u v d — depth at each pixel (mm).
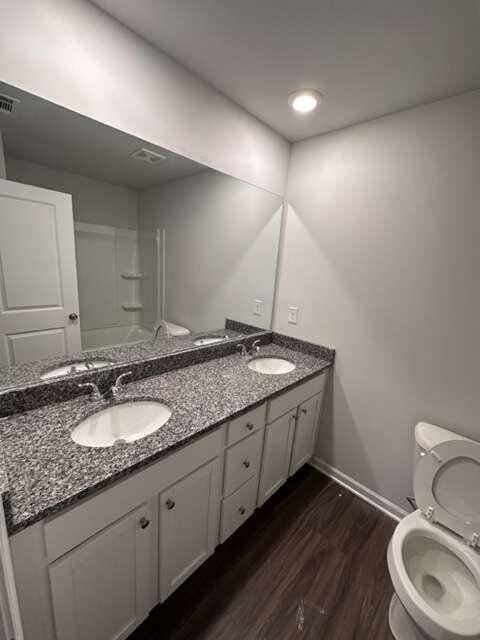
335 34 1048
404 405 1611
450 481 1192
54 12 917
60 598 771
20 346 1078
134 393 1299
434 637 903
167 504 1007
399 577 1028
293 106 1503
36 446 899
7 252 1005
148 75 1180
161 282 1516
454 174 1334
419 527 1204
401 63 1157
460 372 1406
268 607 1207
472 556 1102
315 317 1941
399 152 1485
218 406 1229
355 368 1790
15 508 669
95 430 1116
